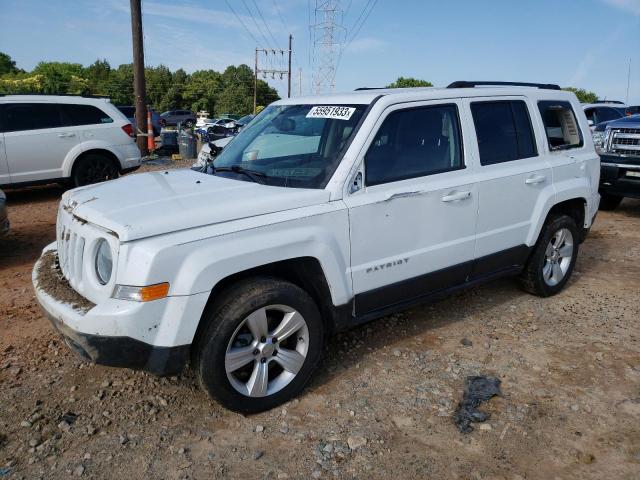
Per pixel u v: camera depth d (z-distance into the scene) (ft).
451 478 9.13
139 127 58.08
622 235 25.13
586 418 10.77
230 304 10.06
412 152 12.78
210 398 10.92
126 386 11.72
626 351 13.56
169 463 9.41
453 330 14.66
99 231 9.84
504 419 10.72
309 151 12.55
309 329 11.09
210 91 338.34
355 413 10.87
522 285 17.02
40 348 13.42
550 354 13.39
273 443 9.96
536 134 15.75
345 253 11.47
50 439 9.97
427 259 13.01
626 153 27.66
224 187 11.61
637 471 9.31
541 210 15.56
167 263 9.33
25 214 29.09
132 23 56.59
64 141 32.27
